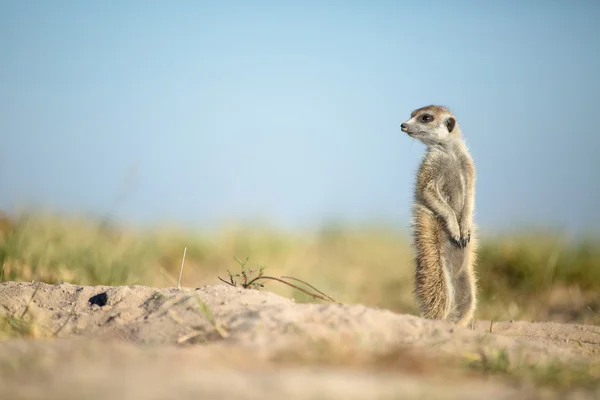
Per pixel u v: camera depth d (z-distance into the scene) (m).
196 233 20.73
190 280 17.45
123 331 8.18
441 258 11.78
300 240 23.61
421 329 7.93
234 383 5.32
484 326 11.43
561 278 17.33
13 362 5.78
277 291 16.16
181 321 8.12
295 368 6.18
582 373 6.62
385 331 7.69
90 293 9.39
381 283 19.12
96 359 6.07
